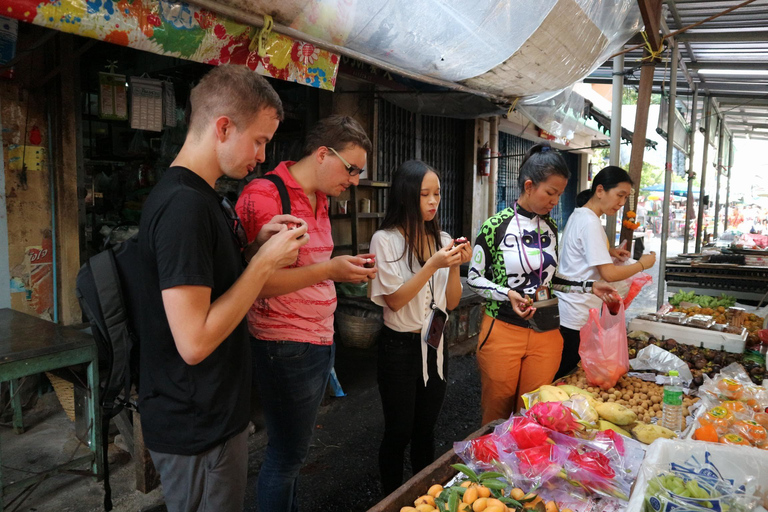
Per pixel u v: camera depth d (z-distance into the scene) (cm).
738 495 125
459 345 552
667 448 142
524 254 251
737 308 411
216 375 145
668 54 643
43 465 296
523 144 1049
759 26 556
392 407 239
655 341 315
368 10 273
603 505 149
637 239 424
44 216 361
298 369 193
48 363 239
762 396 211
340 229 579
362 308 508
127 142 503
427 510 138
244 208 182
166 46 215
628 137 859
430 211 229
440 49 329
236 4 229
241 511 160
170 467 147
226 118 137
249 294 136
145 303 141
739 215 2473
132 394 289
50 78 343
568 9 342
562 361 317
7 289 341
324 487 301
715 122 1197
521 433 160
